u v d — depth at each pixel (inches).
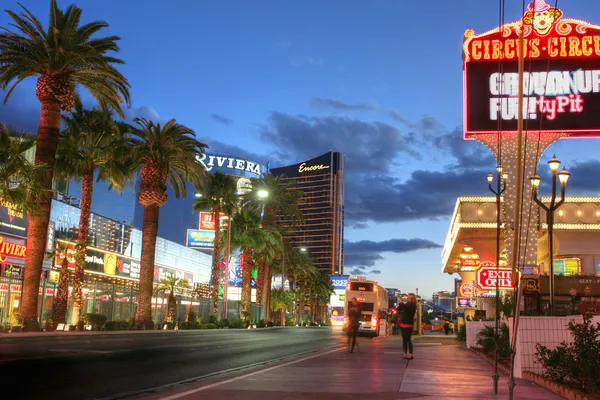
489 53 1747.0
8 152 1245.7
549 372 484.1
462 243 2203.5
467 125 1731.1
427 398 398.6
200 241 5098.4
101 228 3464.6
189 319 2218.3
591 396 383.2
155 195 1830.7
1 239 2209.6
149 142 1836.9
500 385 486.9
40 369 543.8
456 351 1021.2
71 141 1616.6
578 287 1314.0
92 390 441.4
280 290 3715.6
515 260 311.7
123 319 1899.6
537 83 1716.3
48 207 1411.2
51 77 1411.2
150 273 1843.0
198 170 1963.6
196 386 464.4
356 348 1046.4
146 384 494.6
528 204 1656.0
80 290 1601.9
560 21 1727.4
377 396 406.0
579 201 2047.2
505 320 803.4
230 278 4992.6
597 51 1702.8
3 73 1400.1
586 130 1660.9
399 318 789.9
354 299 1923.0
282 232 3137.3
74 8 1439.5
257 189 2822.3
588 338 440.1
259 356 852.6
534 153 1692.9
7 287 1441.9
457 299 2491.4
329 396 403.5
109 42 1499.8
